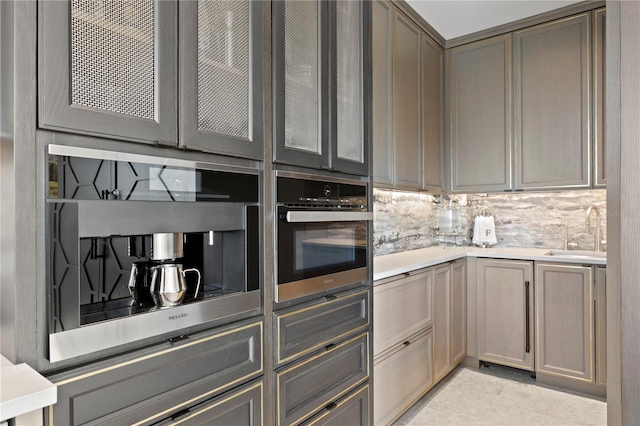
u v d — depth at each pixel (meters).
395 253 3.10
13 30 0.87
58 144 0.95
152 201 1.11
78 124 0.96
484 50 3.26
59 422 0.92
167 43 1.15
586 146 2.86
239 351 1.35
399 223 3.19
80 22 0.97
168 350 1.14
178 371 1.17
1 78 0.92
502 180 3.20
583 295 2.69
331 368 1.75
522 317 2.92
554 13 2.95
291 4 1.60
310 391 1.64
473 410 2.48
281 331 1.51
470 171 3.34
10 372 0.85
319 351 1.69
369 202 2.04
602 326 2.62
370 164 2.05
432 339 2.62
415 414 2.43
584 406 2.52
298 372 1.58
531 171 3.08
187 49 1.20
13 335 0.88
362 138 1.99
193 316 1.21
